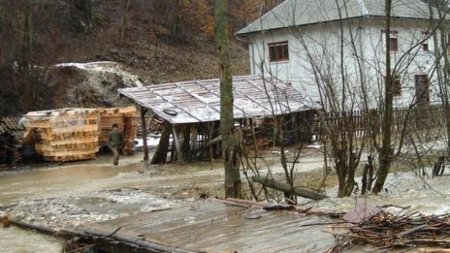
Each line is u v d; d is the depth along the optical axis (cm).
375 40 3231
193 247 761
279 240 774
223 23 1277
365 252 692
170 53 5112
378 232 761
